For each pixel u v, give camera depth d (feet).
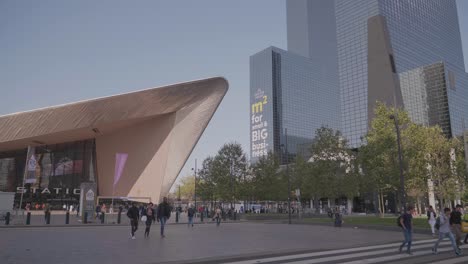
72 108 145.07
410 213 42.37
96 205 130.31
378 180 108.27
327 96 523.29
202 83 147.43
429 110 342.64
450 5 475.72
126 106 151.02
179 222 116.26
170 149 175.22
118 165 124.16
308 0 559.38
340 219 95.91
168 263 33.32
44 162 191.52
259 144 479.00
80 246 46.68
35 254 39.09
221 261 35.29
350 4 390.21
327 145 146.51
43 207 182.91
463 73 369.71
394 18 371.97
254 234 69.05
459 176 126.31
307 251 43.29
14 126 150.41
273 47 486.79
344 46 391.45
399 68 361.92
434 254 41.14
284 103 473.67
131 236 61.26
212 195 171.94
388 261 35.60
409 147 105.60
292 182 173.88
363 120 360.48
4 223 90.58
